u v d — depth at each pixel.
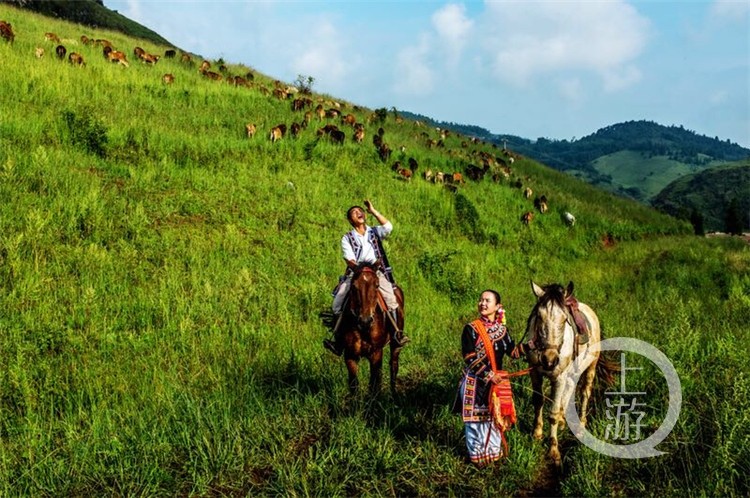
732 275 17.34
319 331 9.55
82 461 5.29
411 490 5.11
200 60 37.50
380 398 6.66
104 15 80.31
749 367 6.56
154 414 6.16
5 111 15.55
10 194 11.46
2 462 5.26
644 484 4.97
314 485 5.07
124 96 21.25
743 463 4.79
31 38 26.06
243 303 10.29
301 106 28.12
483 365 5.18
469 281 14.34
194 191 15.14
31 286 8.90
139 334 8.55
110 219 12.02
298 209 16.16
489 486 5.06
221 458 5.37
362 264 6.32
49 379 6.75
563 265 20.14
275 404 6.49
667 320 10.11
